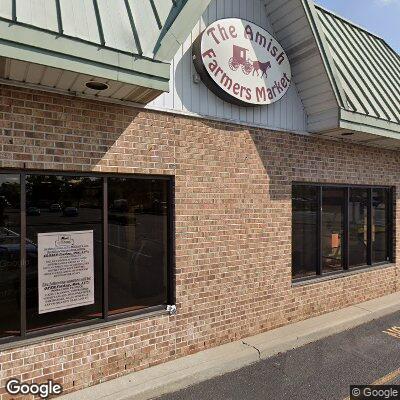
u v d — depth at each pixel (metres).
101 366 4.40
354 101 6.24
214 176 5.33
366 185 7.64
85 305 4.45
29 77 3.74
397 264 8.34
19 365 3.91
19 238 4.01
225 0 5.62
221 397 4.30
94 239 4.51
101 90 4.11
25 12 3.21
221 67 5.21
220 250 5.39
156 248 4.99
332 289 6.94
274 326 6.04
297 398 4.29
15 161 3.87
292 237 6.45
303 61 6.10
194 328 5.14
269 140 5.98
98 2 3.82
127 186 4.73
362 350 5.58
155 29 4.05
